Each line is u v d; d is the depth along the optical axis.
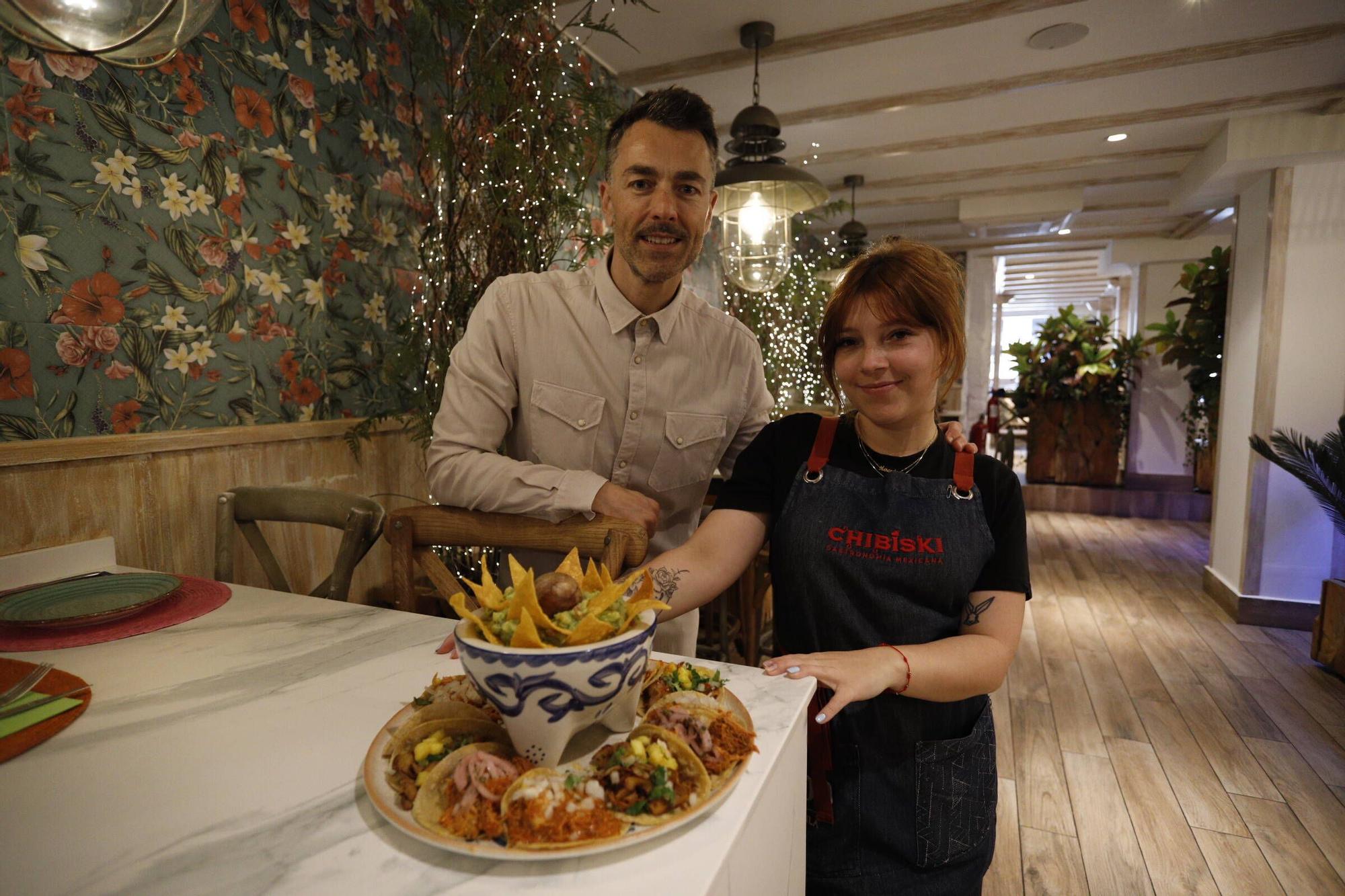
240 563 1.74
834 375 1.08
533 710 0.53
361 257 2.09
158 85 1.55
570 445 1.52
